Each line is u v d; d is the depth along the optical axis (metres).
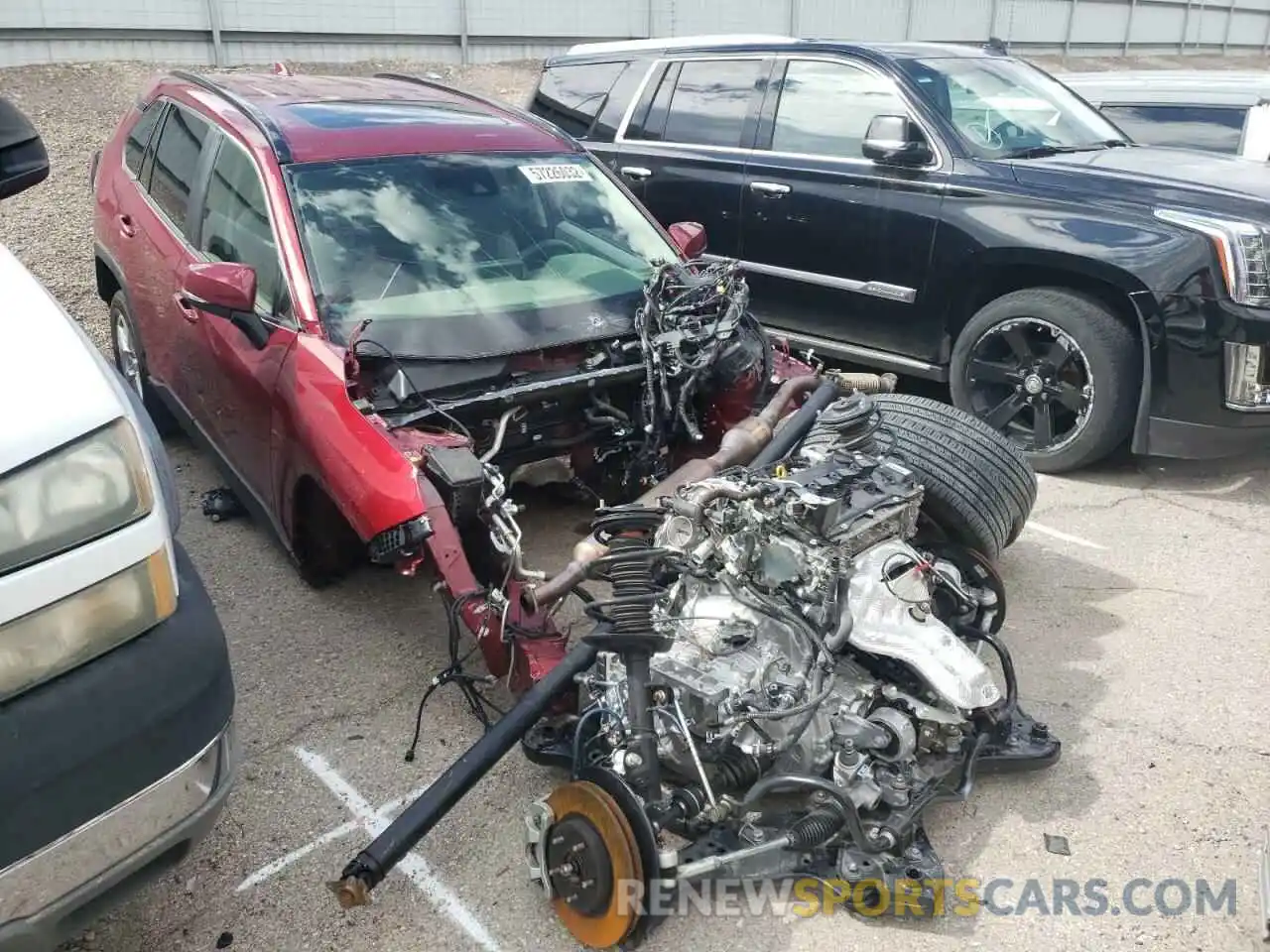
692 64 6.98
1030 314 5.31
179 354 4.64
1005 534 3.80
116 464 2.17
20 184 3.15
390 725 3.46
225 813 3.06
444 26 15.39
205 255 4.43
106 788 2.06
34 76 11.98
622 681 2.91
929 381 6.75
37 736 1.98
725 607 2.98
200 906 2.75
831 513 2.87
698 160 6.75
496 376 3.69
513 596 3.15
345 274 3.85
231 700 2.36
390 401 3.53
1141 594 4.30
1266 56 30.97
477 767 2.60
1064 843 2.96
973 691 2.78
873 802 2.71
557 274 4.19
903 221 5.79
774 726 2.78
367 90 5.07
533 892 2.80
